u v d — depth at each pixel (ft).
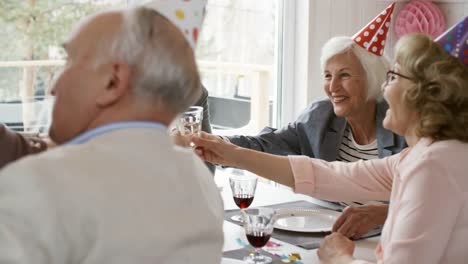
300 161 6.91
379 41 7.84
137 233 3.17
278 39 11.98
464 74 5.06
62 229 3.00
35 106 9.34
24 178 3.00
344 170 6.86
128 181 3.24
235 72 11.50
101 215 3.09
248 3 11.49
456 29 5.12
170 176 3.44
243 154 6.86
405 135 5.47
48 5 9.23
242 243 6.03
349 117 8.00
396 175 5.38
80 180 3.10
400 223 4.89
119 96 3.42
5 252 2.87
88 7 9.51
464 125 5.01
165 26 3.49
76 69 3.43
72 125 3.51
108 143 3.34
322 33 11.86
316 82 12.00
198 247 3.50
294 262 5.58
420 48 5.14
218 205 3.90
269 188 8.37
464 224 4.91
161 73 3.39
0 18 8.92
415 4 11.94
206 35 11.06
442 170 4.86
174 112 3.56
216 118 11.37
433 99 5.03
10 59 9.07
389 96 5.36
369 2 12.25
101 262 3.10
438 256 4.80
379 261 5.04
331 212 6.95
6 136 4.72
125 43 3.36
